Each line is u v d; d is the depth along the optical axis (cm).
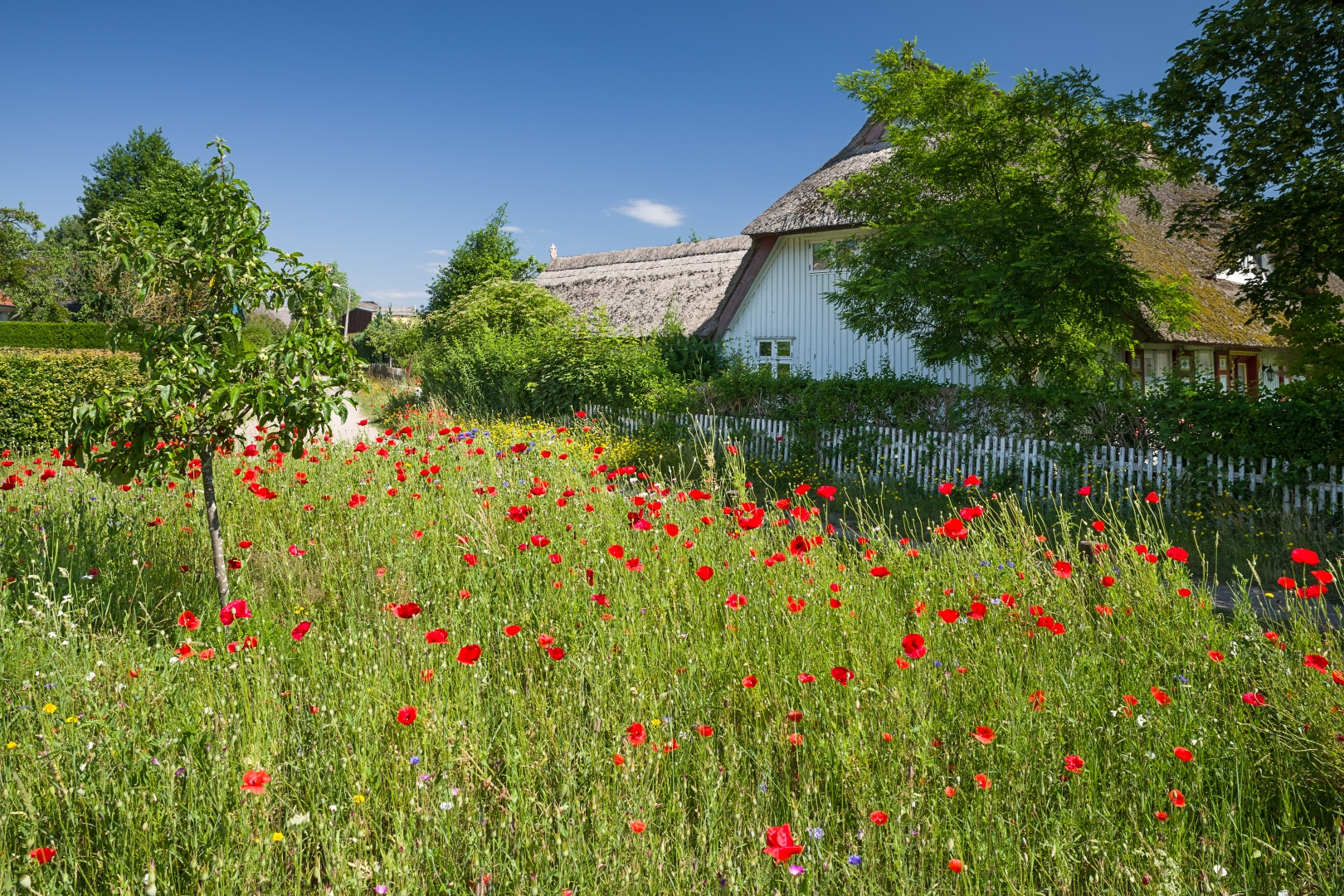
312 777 256
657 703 305
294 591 434
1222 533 750
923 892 213
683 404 1417
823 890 215
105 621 386
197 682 306
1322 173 916
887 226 1351
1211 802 256
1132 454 899
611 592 420
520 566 447
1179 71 987
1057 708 302
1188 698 307
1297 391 824
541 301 2519
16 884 199
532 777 259
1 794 227
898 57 1290
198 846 218
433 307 3709
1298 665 322
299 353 405
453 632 361
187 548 512
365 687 300
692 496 561
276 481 673
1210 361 1870
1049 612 386
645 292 2484
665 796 255
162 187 3962
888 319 1309
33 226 4266
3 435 1091
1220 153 995
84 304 3381
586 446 1131
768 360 2016
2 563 438
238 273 413
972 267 1199
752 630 371
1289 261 981
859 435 1150
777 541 505
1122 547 432
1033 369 1283
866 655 342
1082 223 1146
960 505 962
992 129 1195
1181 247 1911
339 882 205
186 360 392
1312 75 902
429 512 579
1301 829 248
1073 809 248
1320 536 713
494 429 1204
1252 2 915
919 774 262
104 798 231
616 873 215
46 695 290
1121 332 1273
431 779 250
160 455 398
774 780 266
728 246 2495
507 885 214
